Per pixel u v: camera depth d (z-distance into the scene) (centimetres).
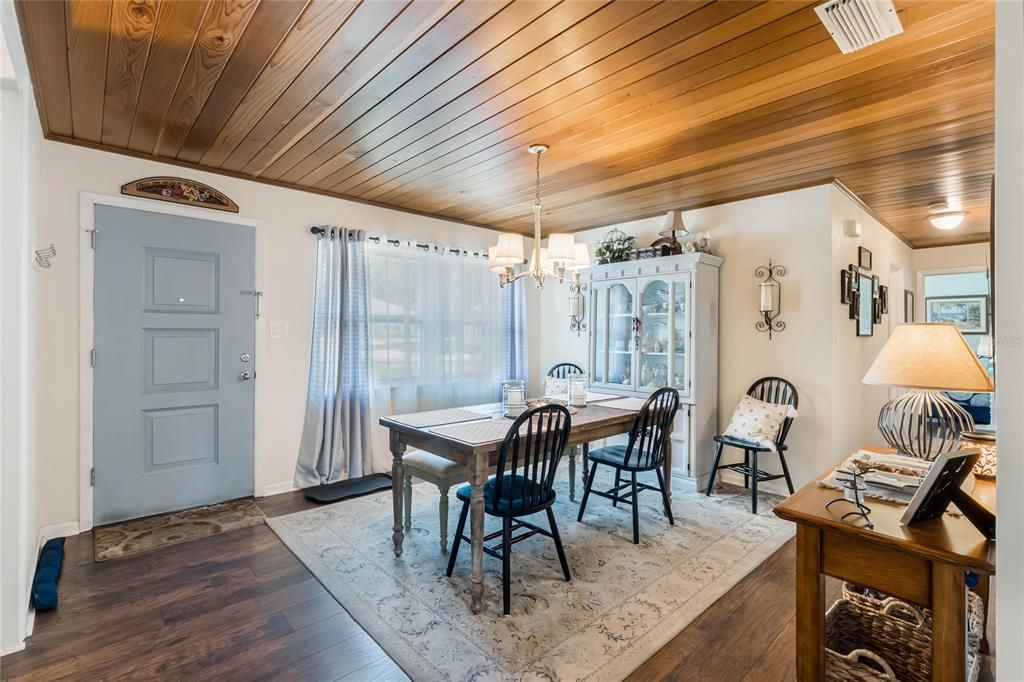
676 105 233
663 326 397
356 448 391
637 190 369
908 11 164
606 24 172
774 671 175
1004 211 77
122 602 216
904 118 246
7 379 186
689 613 211
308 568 247
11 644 182
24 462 194
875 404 464
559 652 184
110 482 297
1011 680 76
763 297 363
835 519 138
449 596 223
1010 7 76
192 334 325
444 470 267
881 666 147
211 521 305
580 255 282
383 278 413
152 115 248
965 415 170
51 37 181
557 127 259
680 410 383
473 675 172
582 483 387
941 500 134
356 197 395
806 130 261
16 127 190
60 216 279
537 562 257
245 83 215
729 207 398
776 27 174
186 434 323
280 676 172
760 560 260
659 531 298
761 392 375
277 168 329
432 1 160
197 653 183
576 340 510
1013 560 76
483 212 441
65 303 281
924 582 125
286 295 365
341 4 162
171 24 174
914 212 434
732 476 393
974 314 634
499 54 191
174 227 318
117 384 299
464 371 465
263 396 354
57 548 254
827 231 348
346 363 388
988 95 222
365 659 181
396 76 208
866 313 417
